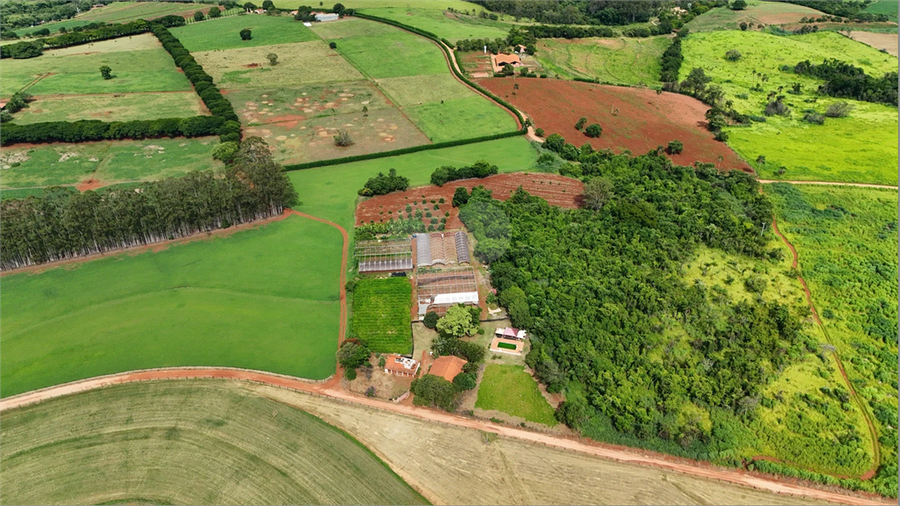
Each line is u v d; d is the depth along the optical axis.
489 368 84.50
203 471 69.94
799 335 88.50
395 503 66.62
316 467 70.62
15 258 104.75
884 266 104.31
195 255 110.44
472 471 70.38
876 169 139.88
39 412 77.75
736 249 109.19
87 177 137.25
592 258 103.94
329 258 110.19
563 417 75.44
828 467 69.25
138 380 82.81
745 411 75.50
